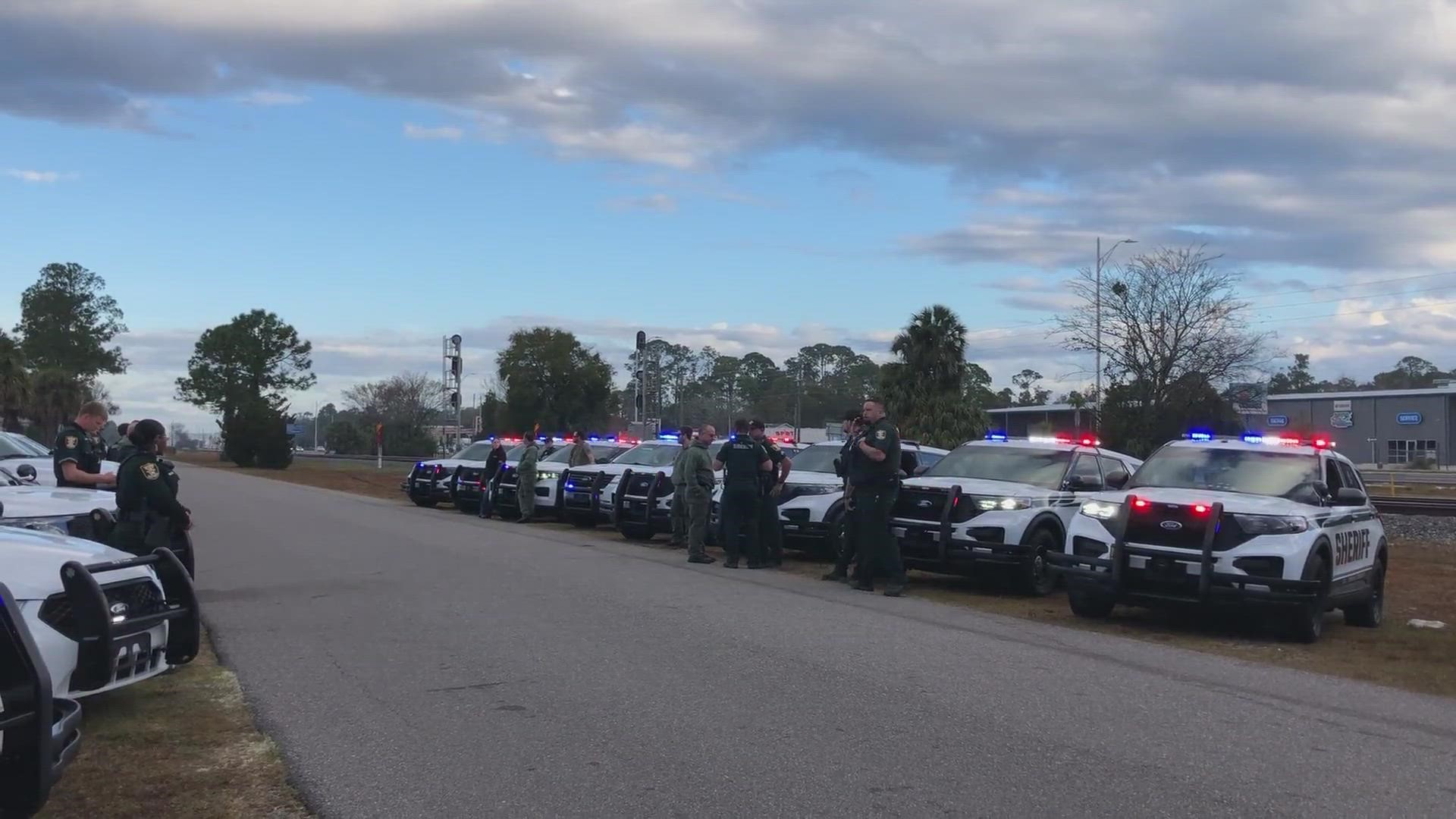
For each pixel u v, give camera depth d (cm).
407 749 615
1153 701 750
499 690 744
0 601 459
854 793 548
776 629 979
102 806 523
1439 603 1341
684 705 709
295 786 555
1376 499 3158
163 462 903
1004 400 8988
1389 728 697
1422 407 7044
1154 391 3856
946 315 3766
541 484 2175
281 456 5934
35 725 455
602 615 1031
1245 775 589
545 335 5959
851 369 8494
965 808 530
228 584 1205
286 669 802
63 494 928
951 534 1253
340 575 1282
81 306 9162
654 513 1795
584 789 552
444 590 1172
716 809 525
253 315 8294
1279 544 989
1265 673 861
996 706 721
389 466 6500
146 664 635
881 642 929
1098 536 1063
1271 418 7662
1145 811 529
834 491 1535
